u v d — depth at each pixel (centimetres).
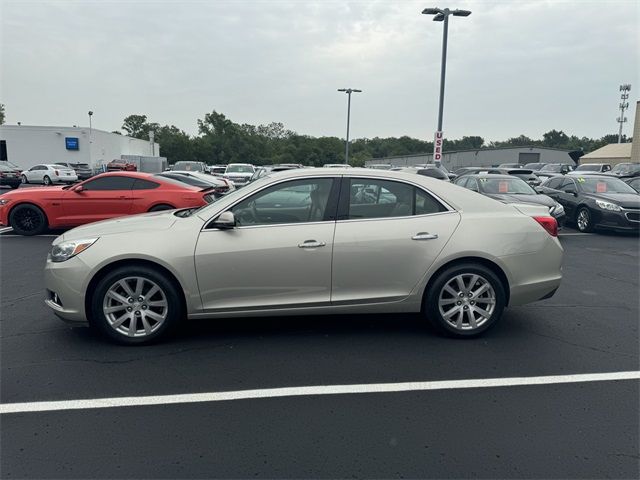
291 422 312
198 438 294
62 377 372
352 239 428
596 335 470
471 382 369
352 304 436
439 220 443
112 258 411
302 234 425
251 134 11456
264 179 452
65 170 3450
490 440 294
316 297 432
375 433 301
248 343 442
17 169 3053
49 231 1139
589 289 648
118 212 1052
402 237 432
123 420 314
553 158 6844
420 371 387
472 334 452
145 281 421
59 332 465
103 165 4584
